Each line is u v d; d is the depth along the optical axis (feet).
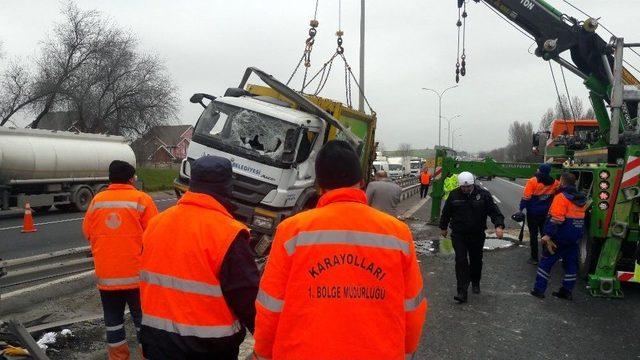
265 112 29.19
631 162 24.41
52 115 139.33
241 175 28.68
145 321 8.56
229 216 8.73
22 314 19.34
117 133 135.95
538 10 33.81
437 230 44.24
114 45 130.62
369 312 6.90
